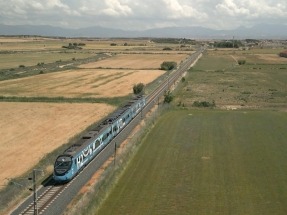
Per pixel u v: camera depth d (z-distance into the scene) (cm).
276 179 4538
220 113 8338
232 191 4194
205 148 5784
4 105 8938
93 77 14062
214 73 16050
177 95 10825
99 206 3822
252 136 6444
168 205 3859
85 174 4662
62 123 7188
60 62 18888
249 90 11725
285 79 14175
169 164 5078
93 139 5219
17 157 5209
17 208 3722
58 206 3756
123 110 7262
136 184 4400
